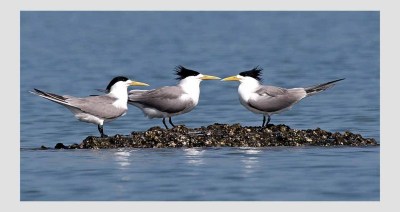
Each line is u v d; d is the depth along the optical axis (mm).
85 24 65000
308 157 19391
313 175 17797
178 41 54500
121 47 51375
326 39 54156
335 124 24922
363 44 51062
